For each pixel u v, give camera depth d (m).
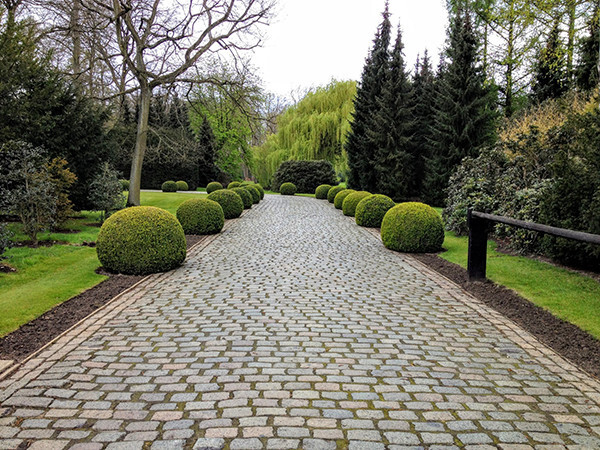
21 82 10.19
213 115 28.06
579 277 6.20
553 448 2.40
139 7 15.66
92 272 6.86
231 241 10.57
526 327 4.53
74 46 17.89
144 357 3.61
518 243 8.20
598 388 3.17
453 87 19.88
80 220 13.55
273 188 30.83
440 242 9.17
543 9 11.28
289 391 3.02
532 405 2.89
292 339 4.09
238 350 3.79
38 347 3.83
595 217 6.00
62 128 11.41
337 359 3.62
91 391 3.00
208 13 16.80
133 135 25.70
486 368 3.49
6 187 9.47
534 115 12.64
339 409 2.78
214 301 5.42
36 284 5.99
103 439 2.41
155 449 2.32
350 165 24.22
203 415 2.68
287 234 11.80
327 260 8.34
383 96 22.75
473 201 10.66
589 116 6.51
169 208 17.89
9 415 2.67
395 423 2.62
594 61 16.03
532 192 7.99
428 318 4.83
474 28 21.73
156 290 5.95
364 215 13.43
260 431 2.50
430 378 3.28
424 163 23.09
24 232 9.12
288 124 30.95
